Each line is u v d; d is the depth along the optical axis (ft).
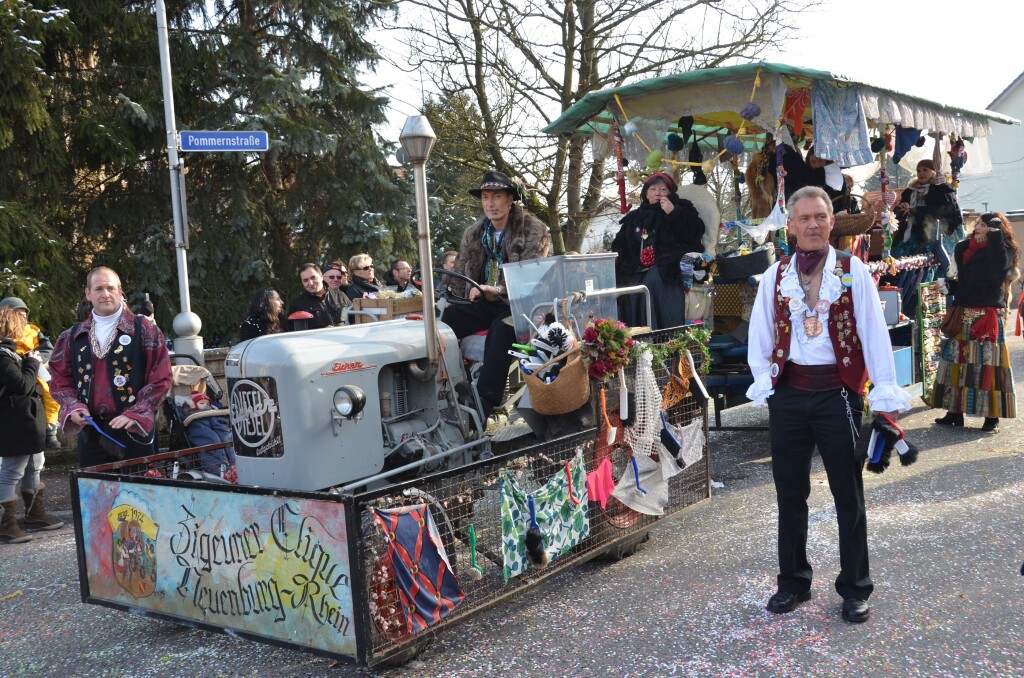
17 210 33.14
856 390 11.18
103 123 38.34
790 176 23.22
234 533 10.69
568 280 15.01
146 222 42.98
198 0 44.60
